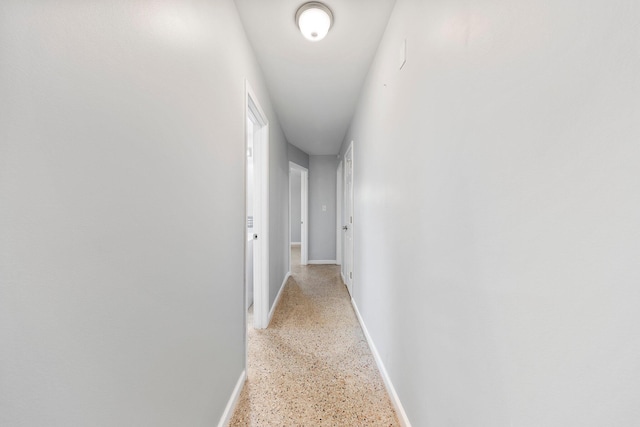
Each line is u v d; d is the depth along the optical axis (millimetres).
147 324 719
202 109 1043
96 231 553
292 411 1441
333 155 5285
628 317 400
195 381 1010
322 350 2078
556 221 505
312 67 2057
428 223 1047
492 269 681
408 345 1265
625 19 399
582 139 457
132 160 652
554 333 512
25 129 422
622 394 410
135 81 659
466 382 790
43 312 454
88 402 540
